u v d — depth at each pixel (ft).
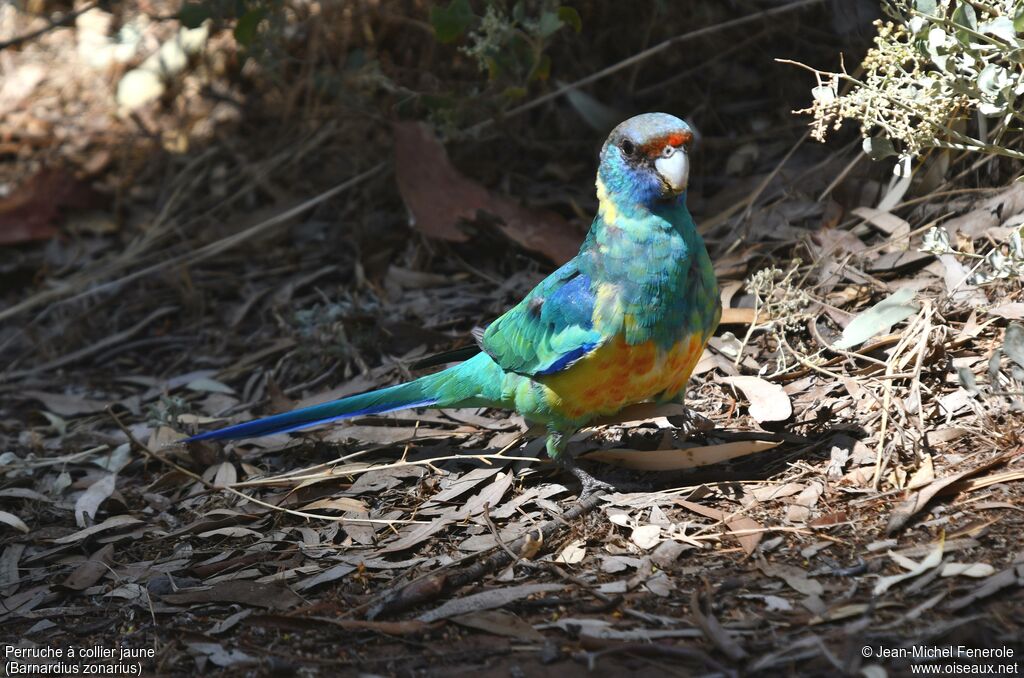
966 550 17.24
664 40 33.24
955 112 22.95
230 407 28.17
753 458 21.39
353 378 27.89
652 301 19.43
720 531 19.19
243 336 31.63
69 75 43.06
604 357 19.76
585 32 34.04
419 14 35.81
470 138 32.86
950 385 21.49
